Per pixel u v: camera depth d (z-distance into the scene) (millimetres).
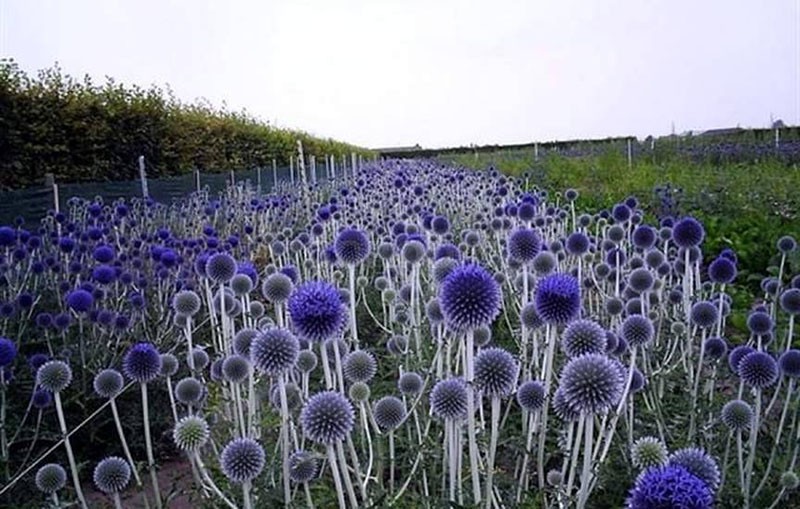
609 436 3631
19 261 9328
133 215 14383
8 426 5602
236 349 4828
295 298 3750
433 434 4984
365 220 12891
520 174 27109
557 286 3744
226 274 5574
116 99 20703
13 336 7492
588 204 17953
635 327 4363
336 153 52375
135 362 4480
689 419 4715
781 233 12000
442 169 26125
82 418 6305
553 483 3893
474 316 3299
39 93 17719
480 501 3248
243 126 33812
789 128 41906
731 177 20953
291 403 4445
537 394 3875
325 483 4406
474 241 8742
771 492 4125
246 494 3625
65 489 5395
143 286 9000
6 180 16672
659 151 35031
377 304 8891
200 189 19641
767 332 5152
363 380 4484
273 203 16797
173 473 5969
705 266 11641
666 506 2201
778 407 5477
